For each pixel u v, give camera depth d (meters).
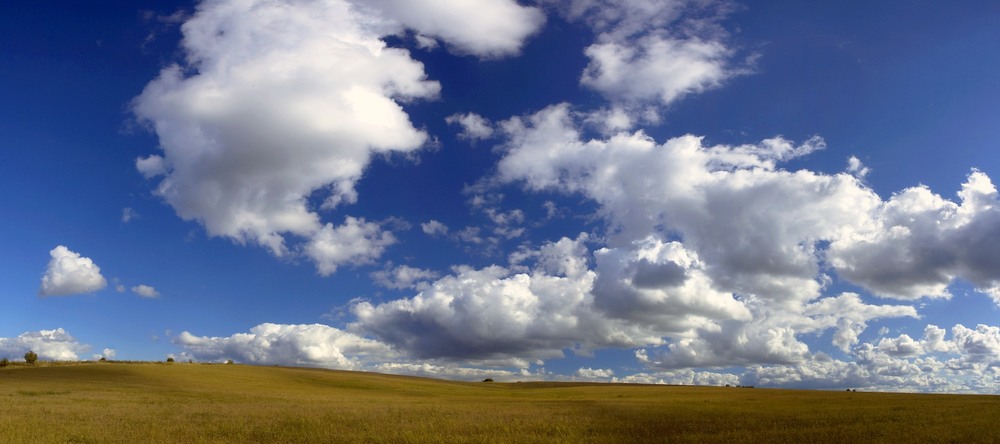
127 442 26.47
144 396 60.03
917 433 30.41
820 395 79.88
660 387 109.19
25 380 77.00
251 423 34.75
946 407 49.94
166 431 30.52
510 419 39.00
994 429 31.98
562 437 29.72
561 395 87.25
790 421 37.91
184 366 113.56
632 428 34.09
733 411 46.78
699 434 31.17
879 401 61.97
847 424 35.81
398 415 41.56
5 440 26.03
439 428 33.28
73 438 27.88
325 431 31.31
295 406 50.12
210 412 41.97
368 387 104.94
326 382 108.00
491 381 151.12
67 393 60.81
